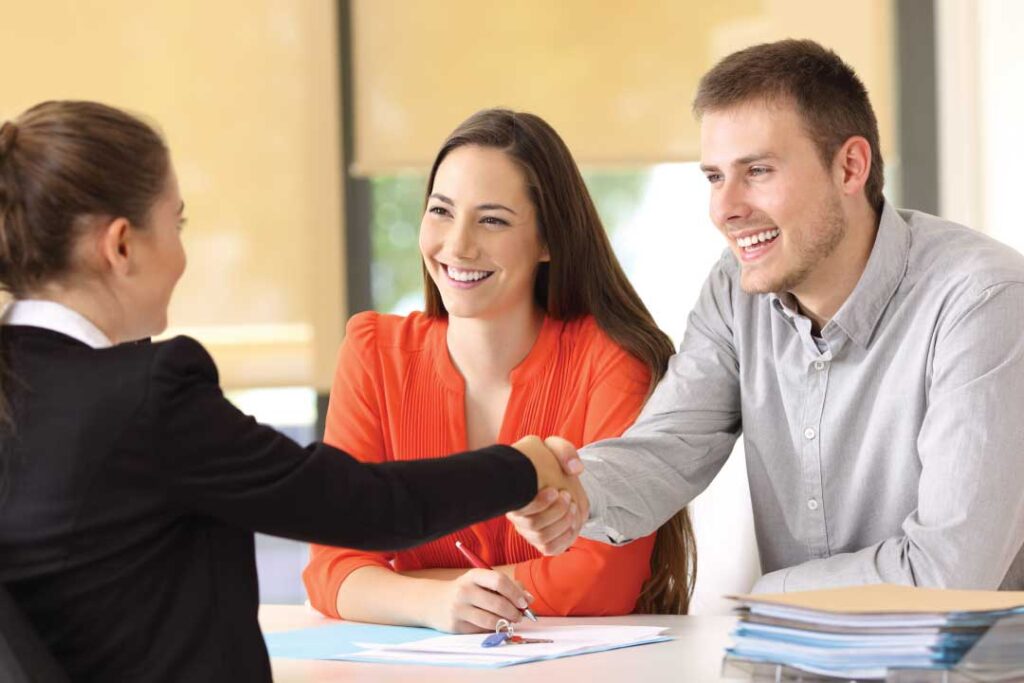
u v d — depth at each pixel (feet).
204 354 4.35
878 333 6.89
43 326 4.35
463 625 6.35
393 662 5.48
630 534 7.04
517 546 7.52
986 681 4.25
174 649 4.17
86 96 15.72
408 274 16.02
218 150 15.57
